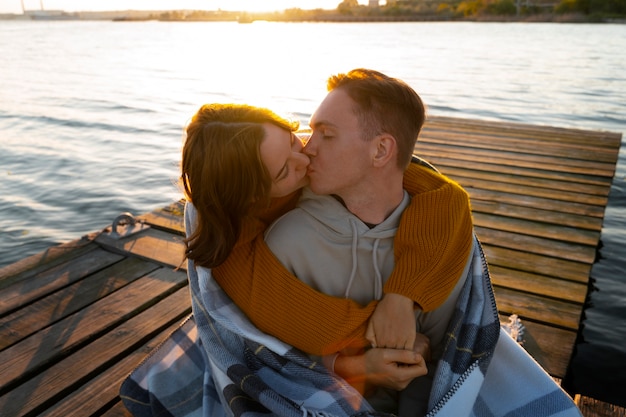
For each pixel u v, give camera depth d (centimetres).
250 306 142
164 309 276
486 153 632
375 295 146
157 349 196
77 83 1773
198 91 1539
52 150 909
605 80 1633
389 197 145
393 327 139
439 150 646
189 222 157
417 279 139
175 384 185
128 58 2725
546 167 573
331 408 136
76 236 571
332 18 11400
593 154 623
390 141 135
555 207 454
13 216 623
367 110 132
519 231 403
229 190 127
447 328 156
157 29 8219
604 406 210
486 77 1750
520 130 751
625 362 301
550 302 298
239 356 152
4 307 274
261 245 142
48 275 307
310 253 141
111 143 954
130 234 357
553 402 152
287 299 138
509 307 293
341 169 136
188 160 130
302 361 141
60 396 215
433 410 138
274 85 1634
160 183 730
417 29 5706
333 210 142
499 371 160
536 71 1888
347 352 148
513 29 5228
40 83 1786
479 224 417
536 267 343
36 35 6062
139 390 190
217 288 147
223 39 4631
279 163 128
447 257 143
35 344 245
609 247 454
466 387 142
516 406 156
